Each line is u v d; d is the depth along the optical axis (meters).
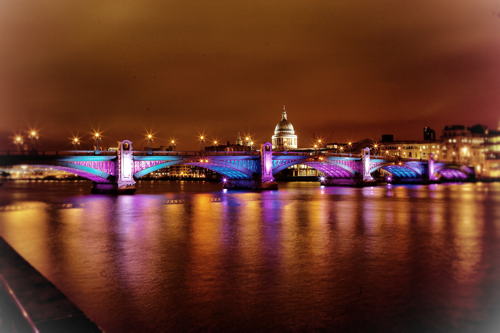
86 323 10.30
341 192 130.75
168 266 34.00
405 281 29.78
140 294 26.97
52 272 32.41
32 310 10.94
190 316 23.33
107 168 111.50
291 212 72.06
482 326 22.09
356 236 47.56
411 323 22.44
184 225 56.53
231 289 27.92
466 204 87.38
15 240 46.03
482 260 35.91
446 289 27.97
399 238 46.25
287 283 29.28
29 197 108.62
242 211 73.81
